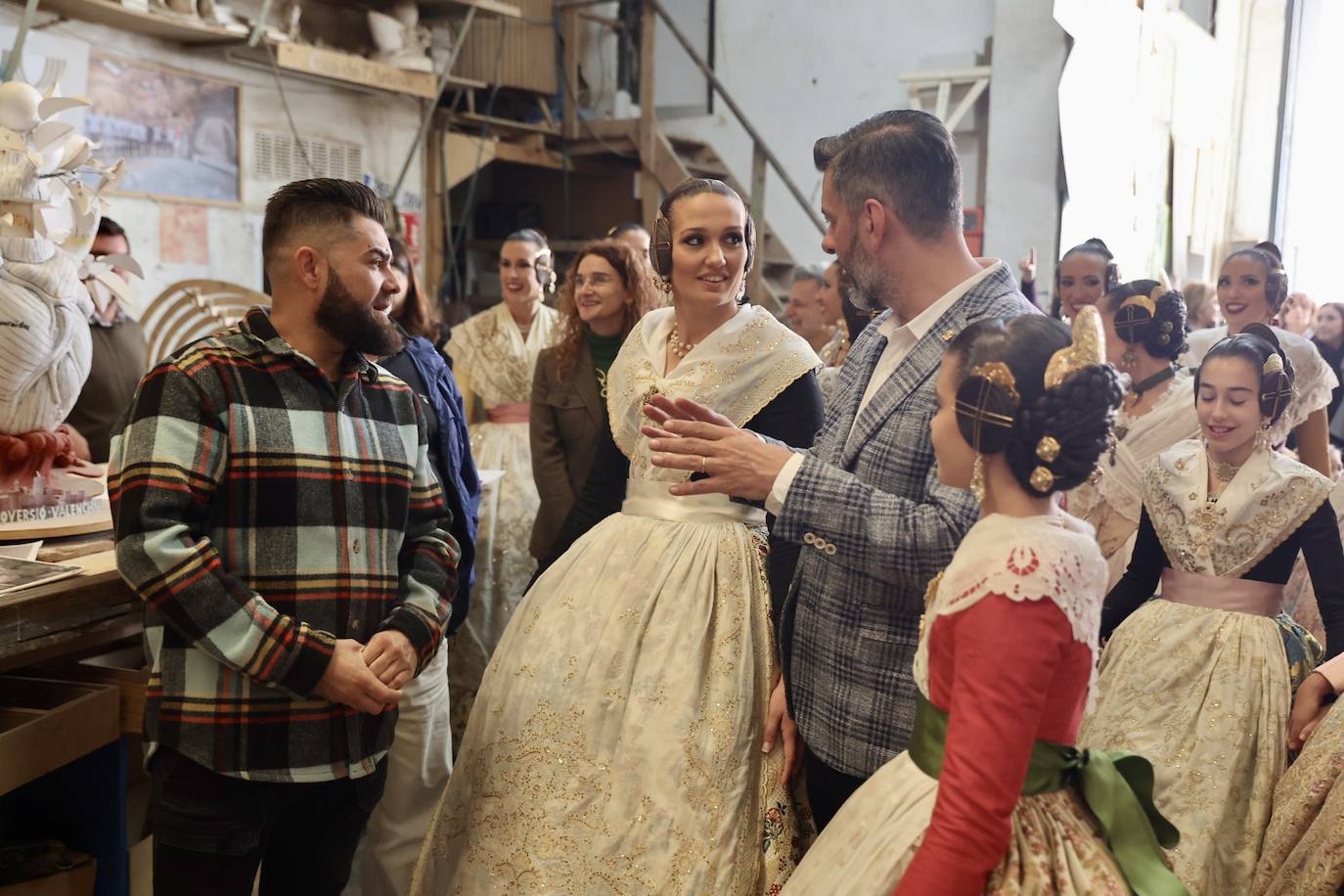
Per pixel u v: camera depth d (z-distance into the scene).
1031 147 8.15
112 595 2.10
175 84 5.94
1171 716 2.46
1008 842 1.39
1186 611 2.53
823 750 1.93
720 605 2.17
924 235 1.84
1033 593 1.38
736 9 9.48
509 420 4.60
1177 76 8.44
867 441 1.88
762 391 2.30
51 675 2.25
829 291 4.58
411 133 7.37
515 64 8.06
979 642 1.38
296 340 1.88
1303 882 2.08
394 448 1.98
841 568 1.91
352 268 1.84
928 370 1.83
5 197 2.32
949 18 8.79
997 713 1.36
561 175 9.09
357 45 6.91
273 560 1.82
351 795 1.98
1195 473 2.57
